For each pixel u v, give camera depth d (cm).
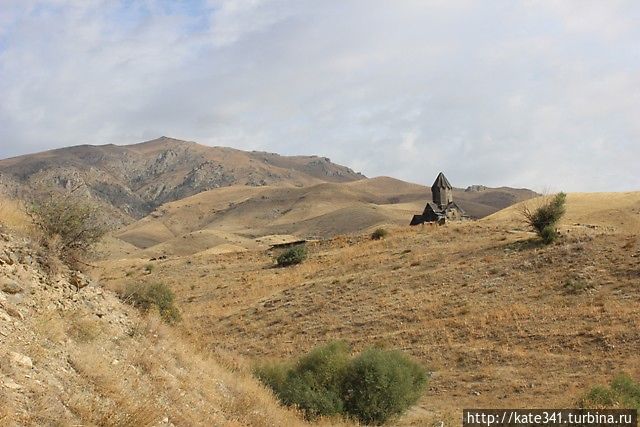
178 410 1046
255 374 2019
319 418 1859
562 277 3731
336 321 3853
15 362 810
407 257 5159
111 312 1285
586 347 2730
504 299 3631
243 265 6469
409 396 2078
